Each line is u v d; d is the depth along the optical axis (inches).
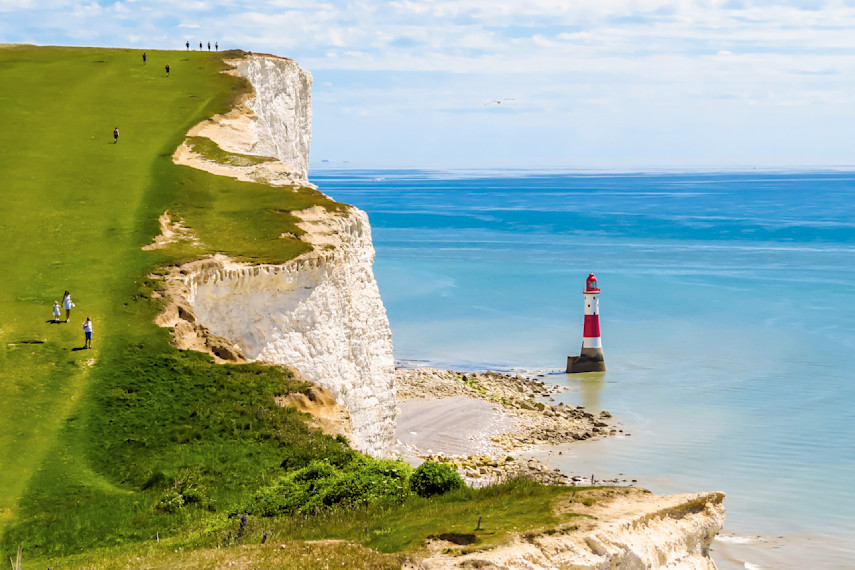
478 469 2549.2
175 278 2236.7
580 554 1128.2
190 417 1776.6
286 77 4522.6
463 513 1232.8
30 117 3518.7
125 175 2942.9
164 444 1681.8
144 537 1374.3
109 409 1769.2
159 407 1796.3
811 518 2273.6
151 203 2711.6
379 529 1192.8
